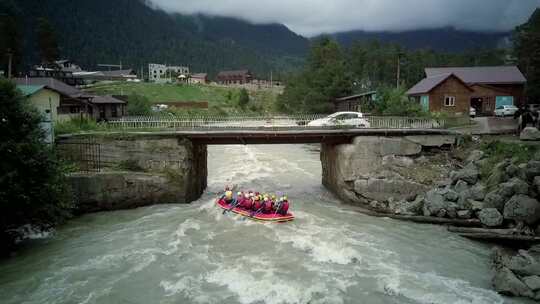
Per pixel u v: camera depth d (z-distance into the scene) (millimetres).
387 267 14281
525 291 12133
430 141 23812
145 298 12078
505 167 20000
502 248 16359
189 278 13242
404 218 19938
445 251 15961
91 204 21172
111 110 44250
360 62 101375
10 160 15391
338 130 23922
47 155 16703
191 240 16672
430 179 22406
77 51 181750
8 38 64750
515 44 68000
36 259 14969
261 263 14359
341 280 13164
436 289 12734
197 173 25828
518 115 28547
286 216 19547
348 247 15977
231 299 11961
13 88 16266
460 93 40500
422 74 92438
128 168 23234
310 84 66562
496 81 45750
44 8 190875
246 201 20484
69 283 13047
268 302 11789
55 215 17453
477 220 18562
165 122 27984
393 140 23484
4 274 13766
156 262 14508
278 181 30609
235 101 93188
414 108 37188
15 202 15438
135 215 20656
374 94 48031
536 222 16891
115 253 15391
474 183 20781
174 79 128500
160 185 22516
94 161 23219
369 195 22562
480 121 30844
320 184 29703
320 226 18750
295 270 13820
